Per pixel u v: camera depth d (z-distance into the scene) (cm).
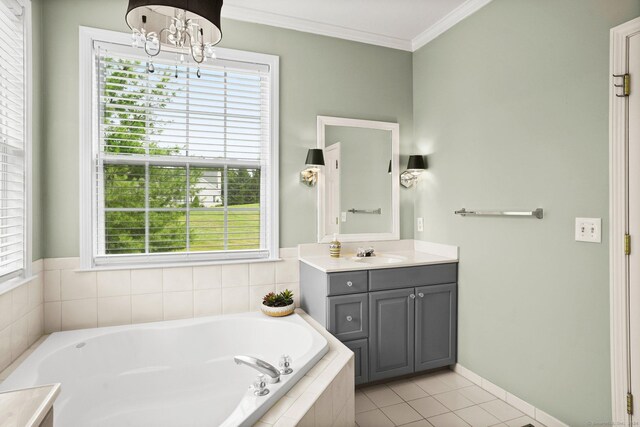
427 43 310
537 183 214
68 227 235
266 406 147
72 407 194
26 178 205
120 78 247
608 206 178
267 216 287
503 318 238
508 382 235
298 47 290
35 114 218
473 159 262
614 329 175
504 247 237
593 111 184
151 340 232
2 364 178
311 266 264
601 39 181
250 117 280
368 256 290
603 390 181
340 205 302
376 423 215
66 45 233
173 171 261
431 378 272
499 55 240
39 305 223
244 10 270
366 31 304
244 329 249
